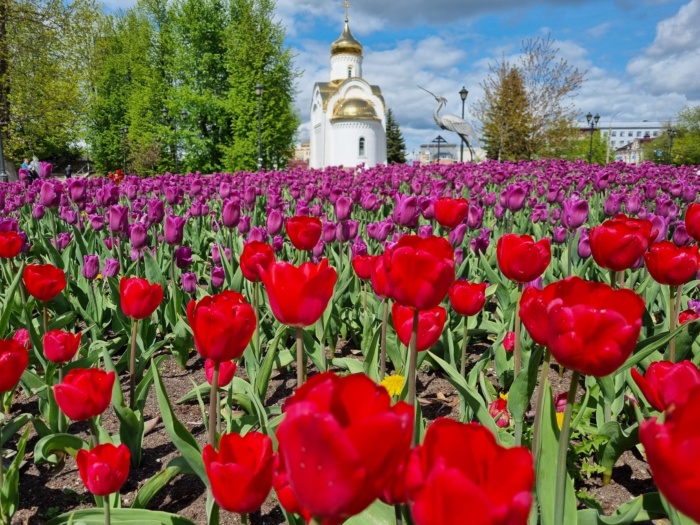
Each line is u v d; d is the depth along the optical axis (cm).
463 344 283
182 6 5309
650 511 168
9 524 205
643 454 269
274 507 236
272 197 672
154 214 532
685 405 83
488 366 383
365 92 6269
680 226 388
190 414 323
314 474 77
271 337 388
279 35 5228
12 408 332
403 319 212
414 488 84
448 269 144
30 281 287
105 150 6247
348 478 76
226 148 5212
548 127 3947
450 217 376
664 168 1589
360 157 6047
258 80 5034
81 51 3375
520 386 190
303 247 298
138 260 432
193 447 186
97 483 158
